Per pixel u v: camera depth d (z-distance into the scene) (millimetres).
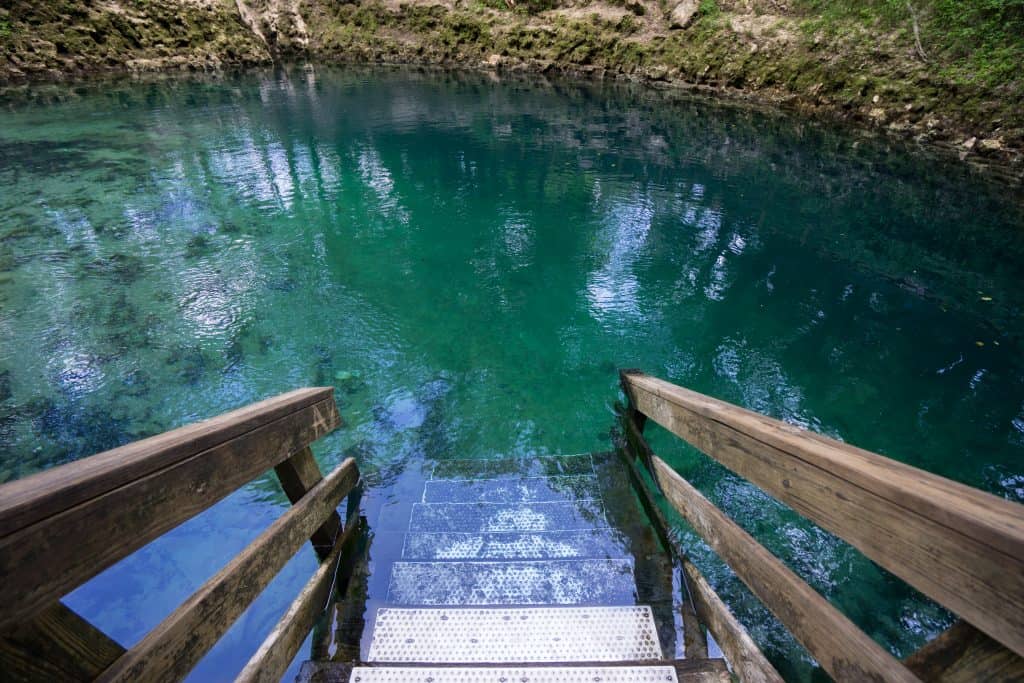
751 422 1658
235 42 23516
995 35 12531
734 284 6934
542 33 23125
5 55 17562
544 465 3582
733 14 18953
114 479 1066
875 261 7621
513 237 8195
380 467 3773
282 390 4773
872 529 1082
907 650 2736
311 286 6539
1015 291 6879
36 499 874
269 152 11742
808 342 5750
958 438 4441
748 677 1572
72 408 4457
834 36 15797
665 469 2596
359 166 11148
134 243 7363
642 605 2348
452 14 24859
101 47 19688
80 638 990
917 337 5859
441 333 5715
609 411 4535
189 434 1382
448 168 11312
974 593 846
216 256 7148
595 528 2932
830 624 1190
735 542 1740
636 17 21562
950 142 12594
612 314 6188
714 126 15188
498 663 1968
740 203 9703
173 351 5219
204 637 1351
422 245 7816
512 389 4836
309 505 2174
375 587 2527
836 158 12328
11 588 826
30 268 6543
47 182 9297
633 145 13422
